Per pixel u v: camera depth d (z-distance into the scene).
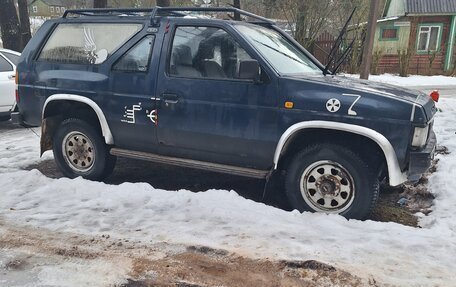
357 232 3.55
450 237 3.49
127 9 4.85
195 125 4.25
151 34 4.50
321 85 3.82
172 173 5.45
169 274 3.00
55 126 5.29
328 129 3.85
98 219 3.84
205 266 3.08
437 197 4.50
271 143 3.97
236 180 5.18
